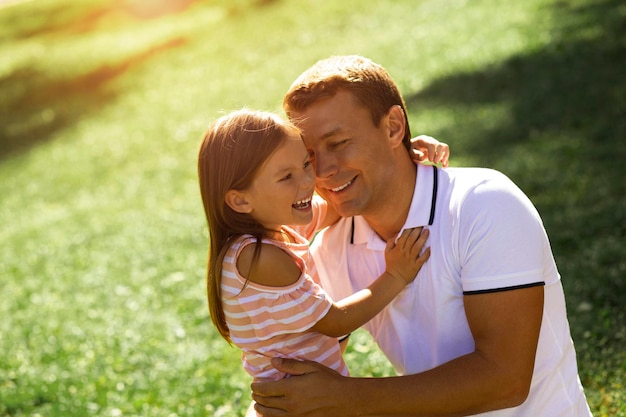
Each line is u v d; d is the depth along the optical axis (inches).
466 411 107.2
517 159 396.8
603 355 218.7
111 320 342.3
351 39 789.2
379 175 114.8
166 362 290.4
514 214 108.1
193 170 569.9
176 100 775.1
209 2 1156.5
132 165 624.4
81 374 291.3
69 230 501.7
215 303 118.6
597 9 636.1
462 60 606.9
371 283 122.3
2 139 819.4
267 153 111.7
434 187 114.3
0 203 614.2
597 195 332.8
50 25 1316.4
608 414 189.5
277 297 113.2
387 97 115.0
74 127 788.6
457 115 494.6
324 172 114.9
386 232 120.0
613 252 277.0
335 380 108.9
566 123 431.5
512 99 497.4
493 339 106.4
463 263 109.2
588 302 251.8
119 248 443.5
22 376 296.5
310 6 971.3
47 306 375.9
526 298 106.4
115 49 1035.9
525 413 112.5
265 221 116.0
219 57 881.5
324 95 113.0
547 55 557.6
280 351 115.6
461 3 791.1
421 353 115.8
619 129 404.8
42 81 978.1
